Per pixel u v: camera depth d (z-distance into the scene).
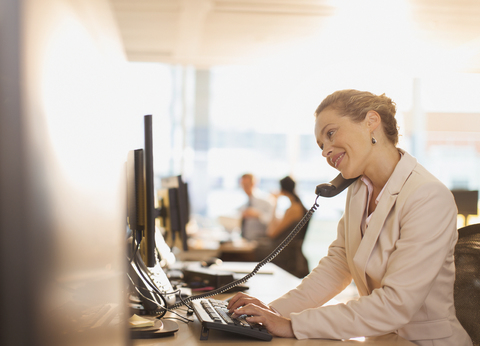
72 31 0.43
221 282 1.61
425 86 4.85
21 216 0.39
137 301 1.20
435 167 6.83
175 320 1.09
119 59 0.52
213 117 7.70
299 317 0.94
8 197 0.39
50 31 0.41
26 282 0.39
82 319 0.45
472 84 2.54
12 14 0.38
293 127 7.81
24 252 0.39
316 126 1.19
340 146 1.13
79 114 0.44
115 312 0.50
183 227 1.82
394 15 3.93
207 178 7.71
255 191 6.04
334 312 0.93
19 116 0.38
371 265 1.05
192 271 1.75
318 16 4.11
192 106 7.62
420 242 0.95
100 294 0.48
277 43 4.88
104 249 0.48
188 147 7.64
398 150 1.16
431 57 4.05
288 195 4.14
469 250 1.29
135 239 1.15
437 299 1.04
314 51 5.09
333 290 1.22
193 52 5.24
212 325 0.89
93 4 0.47
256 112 7.76
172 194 1.84
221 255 3.93
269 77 7.63
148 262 1.08
